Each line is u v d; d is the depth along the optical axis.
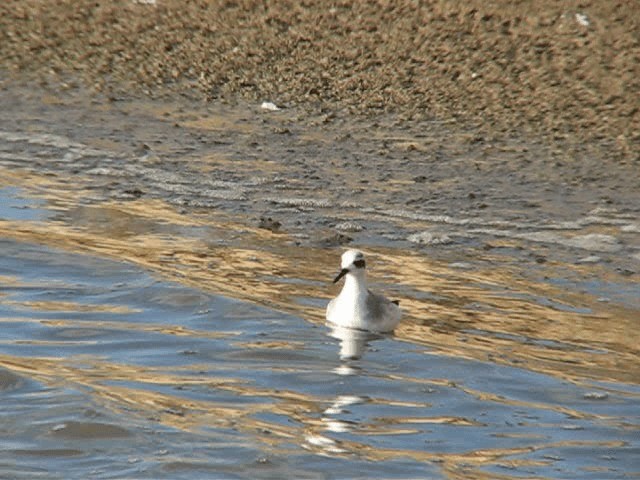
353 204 20.33
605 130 23.50
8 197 20.05
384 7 27.86
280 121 24.14
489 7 27.58
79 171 21.52
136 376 13.52
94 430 12.08
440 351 14.55
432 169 22.02
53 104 24.59
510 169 22.02
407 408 12.88
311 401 13.01
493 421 12.59
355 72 25.83
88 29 27.50
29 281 16.56
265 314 15.56
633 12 27.20
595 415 12.82
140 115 24.28
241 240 18.58
